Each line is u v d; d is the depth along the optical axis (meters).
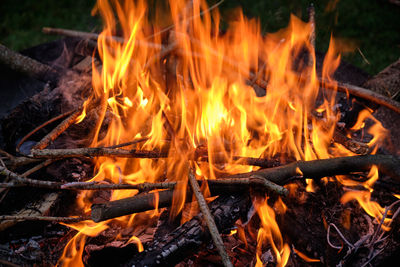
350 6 5.25
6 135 2.29
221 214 1.65
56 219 1.69
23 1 5.33
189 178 1.71
